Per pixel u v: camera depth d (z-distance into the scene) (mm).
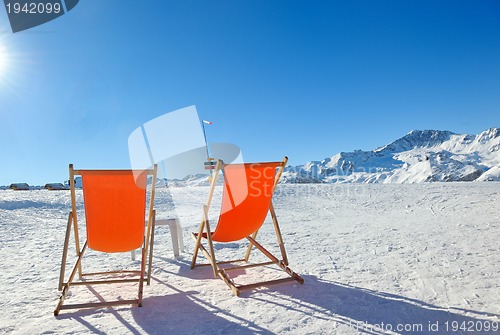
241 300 2297
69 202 8539
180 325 1921
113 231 2375
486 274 2715
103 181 2268
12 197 8828
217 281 2758
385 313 2035
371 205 8359
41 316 2080
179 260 3551
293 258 3439
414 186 12812
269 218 6648
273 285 2588
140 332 1839
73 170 2221
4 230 5277
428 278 2656
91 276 2961
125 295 2457
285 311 2094
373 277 2730
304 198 9945
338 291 2426
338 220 6211
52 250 4059
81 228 5684
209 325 1914
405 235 4465
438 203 8070
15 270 3166
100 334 1821
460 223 5297
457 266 2949
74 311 2156
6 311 2158
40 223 6043
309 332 1814
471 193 9586
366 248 3783
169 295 2434
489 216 5891
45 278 2912
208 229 2672
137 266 3324
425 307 2109
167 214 7188
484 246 3684
